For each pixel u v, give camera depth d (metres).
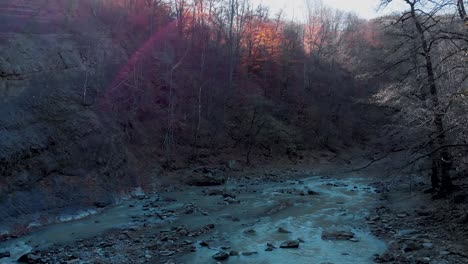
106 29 34.72
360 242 13.77
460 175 17.91
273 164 38.31
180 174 29.19
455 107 13.31
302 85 57.12
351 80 55.59
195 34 45.94
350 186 28.30
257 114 41.88
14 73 21.06
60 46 26.45
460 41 13.38
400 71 19.16
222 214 18.72
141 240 14.20
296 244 13.38
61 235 14.91
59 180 19.41
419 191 21.36
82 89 25.97
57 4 30.31
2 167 16.88
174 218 17.86
